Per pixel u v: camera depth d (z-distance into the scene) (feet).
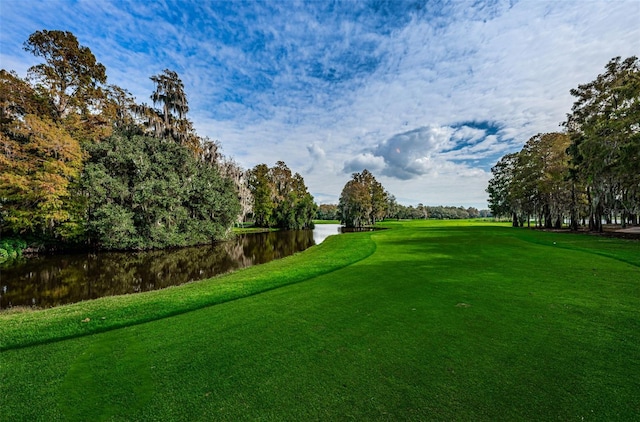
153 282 40.78
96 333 15.96
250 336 14.47
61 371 11.61
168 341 14.29
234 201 103.19
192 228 85.25
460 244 53.93
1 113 58.44
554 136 105.09
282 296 22.22
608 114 73.36
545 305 17.46
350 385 9.82
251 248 79.15
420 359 11.43
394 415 8.23
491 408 8.34
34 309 28.78
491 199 173.27
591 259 33.71
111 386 10.34
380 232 102.47
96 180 65.00
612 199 75.36
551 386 9.30
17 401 9.61
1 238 61.11
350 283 25.59
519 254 38.93
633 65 70.49
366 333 14.23
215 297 22.84
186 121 97.71
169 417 8.48
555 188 103.86
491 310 16.83
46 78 65.21
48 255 63.67
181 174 85.56
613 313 15.85
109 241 67.21
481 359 11.22
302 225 183.42
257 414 8.48
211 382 10.33
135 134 83.97
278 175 193.67
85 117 72.33
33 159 57.52
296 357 11.98
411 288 22.74
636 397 8.56
